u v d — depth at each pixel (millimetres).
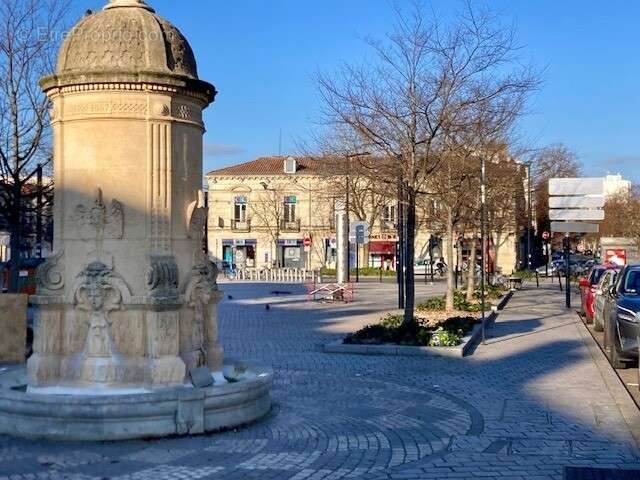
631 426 8570
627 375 12523
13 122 21016
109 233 8531
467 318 19422
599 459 7227
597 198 24031
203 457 7129
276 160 76875
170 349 8398
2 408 7805
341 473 6703
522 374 12320
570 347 15953
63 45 9000
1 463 6871
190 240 9031
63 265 8641
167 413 7805
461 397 10297
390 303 29859
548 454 7391
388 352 14672
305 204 71875
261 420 8711
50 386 8445
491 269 49344
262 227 72500
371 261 66250
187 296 8773
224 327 20516
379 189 24672
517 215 38438
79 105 8688
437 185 22109
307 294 36000
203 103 9312
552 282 48156
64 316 8570
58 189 8789
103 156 8602
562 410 9453
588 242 111875
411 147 16844
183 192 8953
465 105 16906
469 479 6551
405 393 10562
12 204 20359
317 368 12898
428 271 60219
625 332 12625
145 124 8664
